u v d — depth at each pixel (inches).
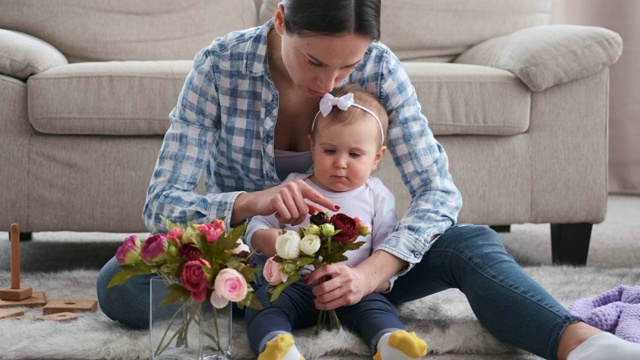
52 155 93.0
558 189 98.3
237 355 61.2
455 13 116.6
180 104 67.0
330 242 58.2
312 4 54.5
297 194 59.7
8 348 61.8
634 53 146.7
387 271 62.4
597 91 98.4
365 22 54.9
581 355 53.0
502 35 117.6
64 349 61.3
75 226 93.5
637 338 60.0
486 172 97.3
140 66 94.5
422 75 96.0
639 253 106.0
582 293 81.4
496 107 96.3
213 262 53.1
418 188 68.7
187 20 115.5
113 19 113.3
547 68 95.6
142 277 65.1
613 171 151.6
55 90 91.8
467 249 63.3
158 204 64.2
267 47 65.2
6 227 93.0
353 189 67.6
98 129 92.6
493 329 60.6
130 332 65.2
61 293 79.8
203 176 94.7
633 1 145.5
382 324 59.8
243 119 66.6
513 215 98.0
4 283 84.0
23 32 111.5
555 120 98.1
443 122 95.6
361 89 67.6
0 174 92.4
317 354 61.1
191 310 54.5
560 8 147.7
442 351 63.1
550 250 108.7
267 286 62.9
